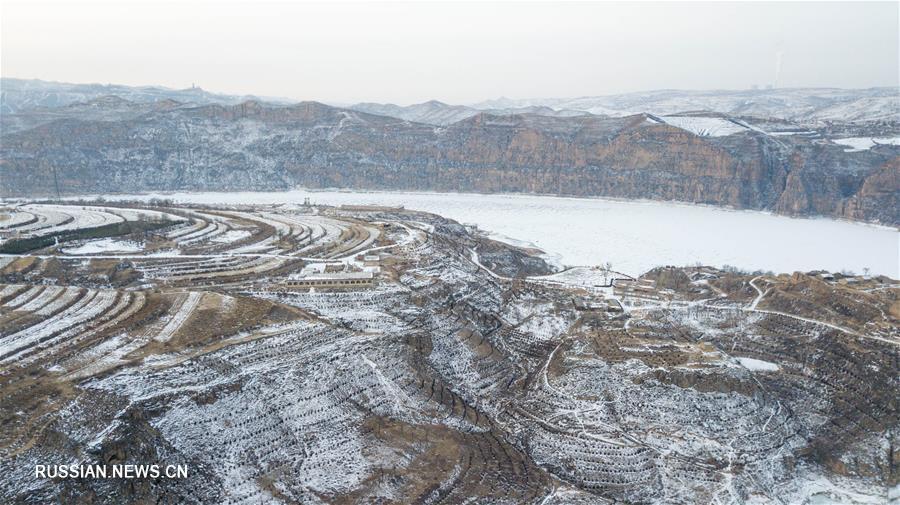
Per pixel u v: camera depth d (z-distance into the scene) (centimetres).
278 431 15038
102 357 15888
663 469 16300
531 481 14900
